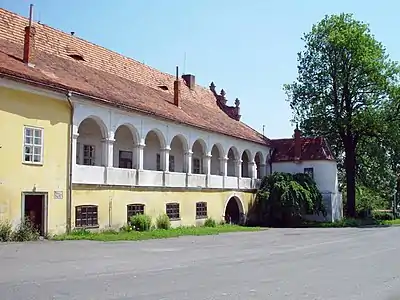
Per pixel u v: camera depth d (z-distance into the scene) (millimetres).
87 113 27844
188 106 43938
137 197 31906
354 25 56500
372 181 60562
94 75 33406
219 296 10891
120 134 35906
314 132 58281
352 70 55375
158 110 34750
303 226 47906
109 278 12977
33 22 32094
